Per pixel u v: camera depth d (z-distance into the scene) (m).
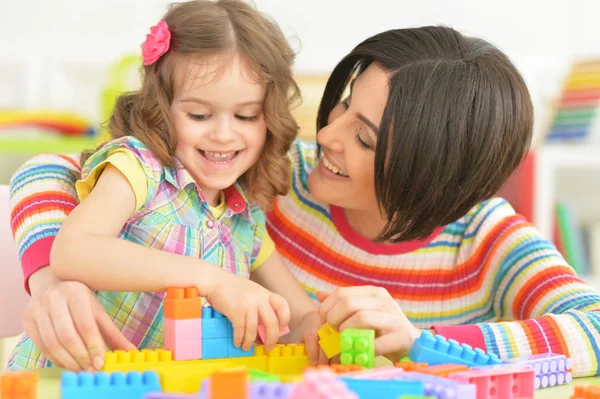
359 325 0.92
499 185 1.13
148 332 1.15
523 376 0.79
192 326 0.88
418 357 0.85
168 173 1.12
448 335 0.98
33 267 0.98
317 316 1.16
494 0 3.01
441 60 1.08
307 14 2.96
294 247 1.35
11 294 1.27
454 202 1.09
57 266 0.92
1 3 2.91
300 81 2.27
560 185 2.97
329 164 1.20
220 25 1.13
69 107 2.82
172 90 1.13
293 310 1.22
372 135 1.09
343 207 1.29
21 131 2.45
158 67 1.14
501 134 1.08
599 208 2.96
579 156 2.47
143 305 1.15
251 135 1.16
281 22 2.96
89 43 2.93
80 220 0.96
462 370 0.79
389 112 1.05
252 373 0.75
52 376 0.87
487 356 0.86
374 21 2.98
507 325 1.01
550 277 1.21
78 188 1.06
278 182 1.26
